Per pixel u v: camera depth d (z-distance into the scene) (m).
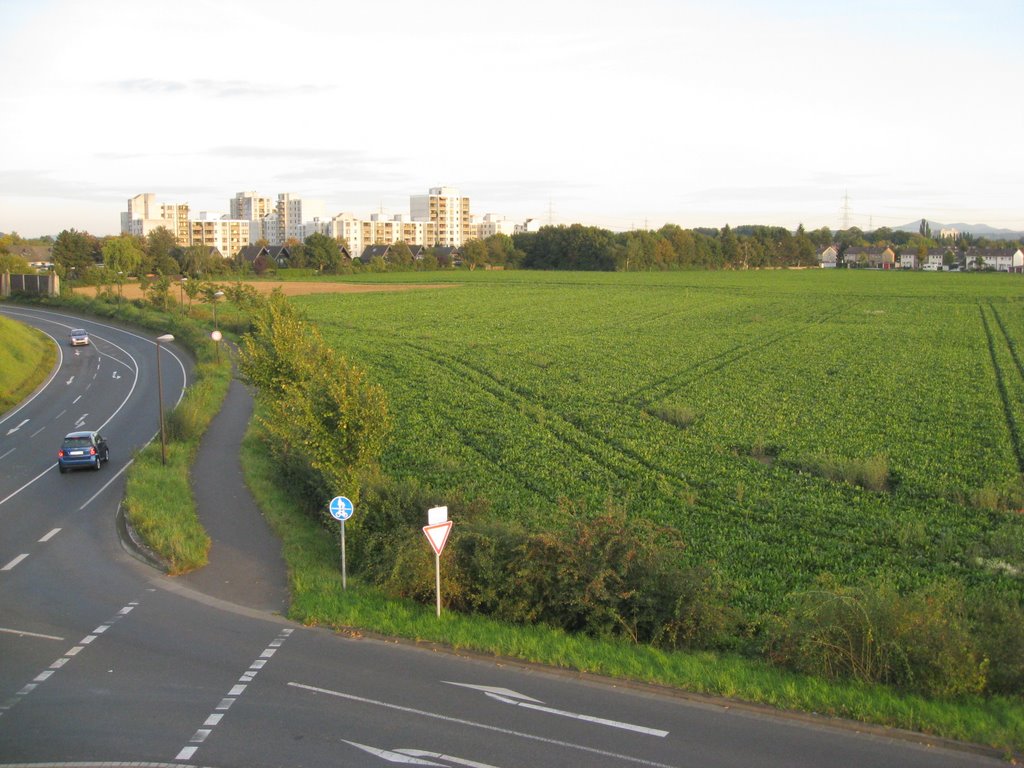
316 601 21.42
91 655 18.42
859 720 15.23
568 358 68.88
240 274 171.62
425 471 37.72
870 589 19.22
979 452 40.41
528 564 20.91
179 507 30.44
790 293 134.12
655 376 60.88
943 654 16.36
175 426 42.50
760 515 31.45
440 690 16.52
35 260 190.12
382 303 117.25
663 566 20.88
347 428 27.50
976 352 71.12
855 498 33.38
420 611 21.14
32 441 46.22
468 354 70.94
